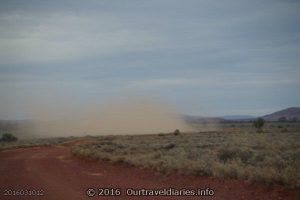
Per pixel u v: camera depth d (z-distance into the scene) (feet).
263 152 78.95
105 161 94.58
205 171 59.77
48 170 81.82
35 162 104.27
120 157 88.07
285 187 45.93
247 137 154.61
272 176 48.73
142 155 89.76
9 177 71.46
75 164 95.61
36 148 189.98
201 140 153.58
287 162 58.75
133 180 61.93
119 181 61.26
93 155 105.91
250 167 56.54
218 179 55.62
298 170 50.19
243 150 73.15
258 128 299.99
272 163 59.41
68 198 47.26
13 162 107.04
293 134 178.29
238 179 53.42
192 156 78.07
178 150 95.20
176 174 62.54
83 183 59.98
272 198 43.06
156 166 70.54
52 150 166.20
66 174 73.31
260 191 46.57
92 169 81.66
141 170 71.92
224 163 65.26
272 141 114.62
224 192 48.14
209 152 84.53
